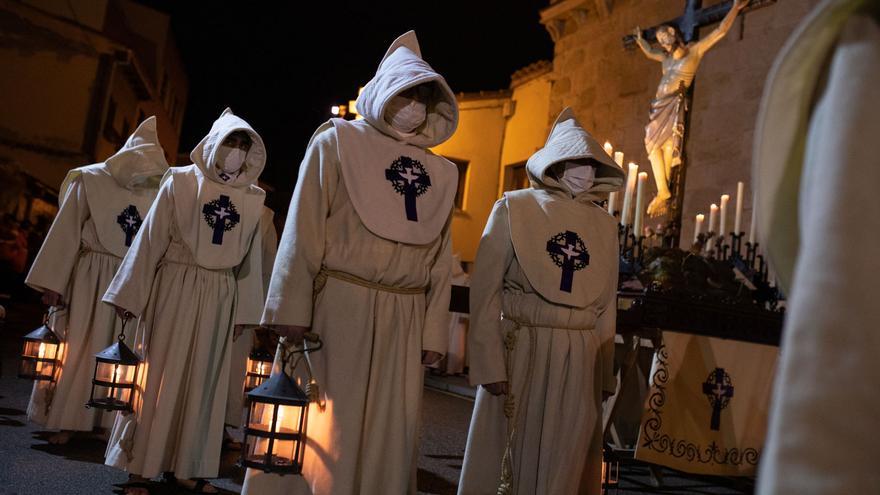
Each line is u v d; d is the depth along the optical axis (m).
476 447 3.99
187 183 4.72
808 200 0.79
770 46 11.15
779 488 0.71
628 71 14.04
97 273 5.62
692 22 7.30
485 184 18.42
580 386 3.90
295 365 3.34
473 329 3.95
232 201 4.83
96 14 25.47
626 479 6.16
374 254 3.32
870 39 0.79
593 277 4.04
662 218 11.04
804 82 0.89
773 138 0.92
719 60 11.86
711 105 11.89
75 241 5.50
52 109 24.20
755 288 6.52
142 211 5.86
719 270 5.93
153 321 4.58
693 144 12.08
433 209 3.49
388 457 3.31
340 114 10.14
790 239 0.94
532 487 3.88
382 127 3.50
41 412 5.40
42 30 23.91
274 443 3.25
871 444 0.69
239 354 6.00
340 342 3.26
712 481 6.56
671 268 5.70
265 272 6.38
